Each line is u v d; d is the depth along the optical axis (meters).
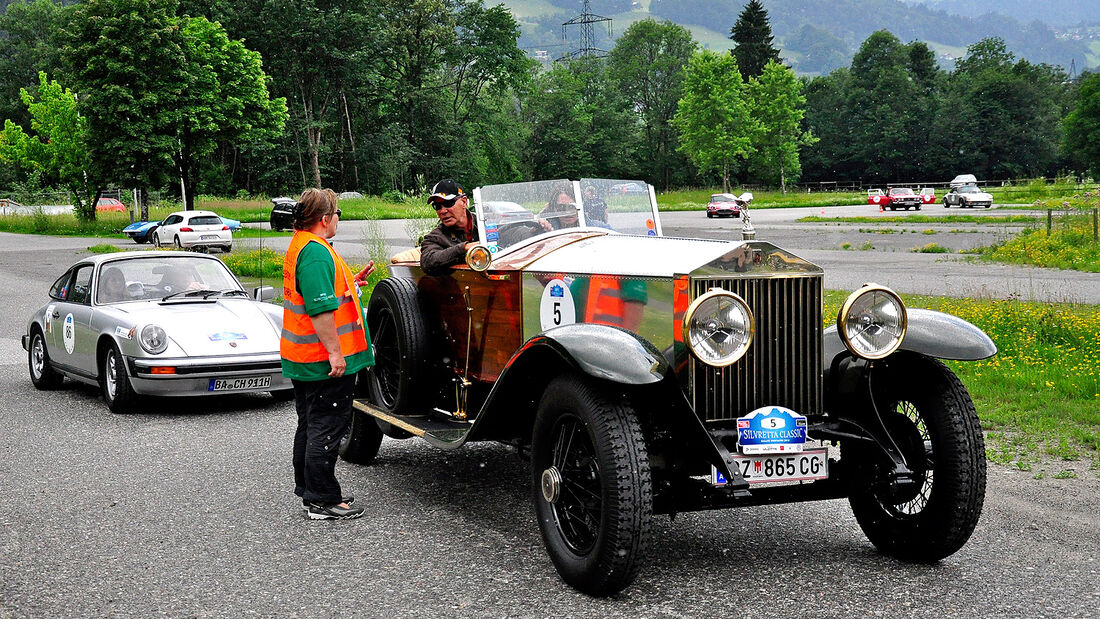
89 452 6.84
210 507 5.45
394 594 4.07
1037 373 8.56
